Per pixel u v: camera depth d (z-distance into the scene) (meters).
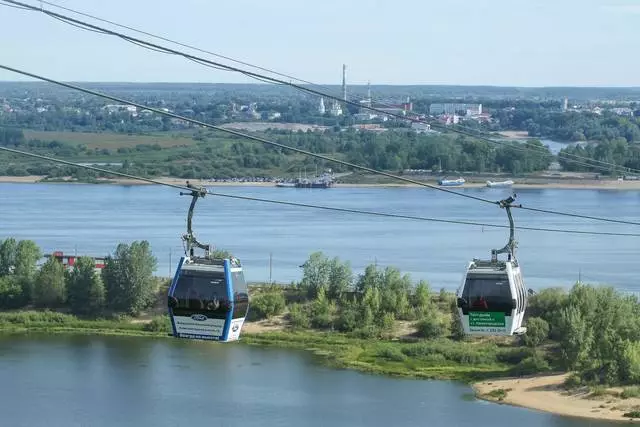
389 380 168.50
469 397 158.75
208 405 150.75
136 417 144.25
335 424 142.88
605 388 159.12
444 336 194.62
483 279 81.06
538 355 174.75
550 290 199.25
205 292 77.56
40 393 155.12
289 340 194.00
